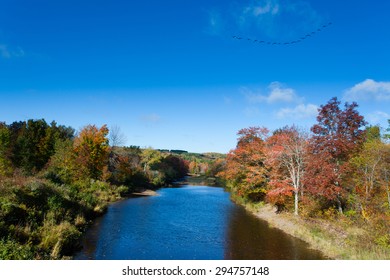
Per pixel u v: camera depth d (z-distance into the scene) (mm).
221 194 55750
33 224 16516
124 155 68375
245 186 37125
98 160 45219
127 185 53188
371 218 20906
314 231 22078
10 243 12648
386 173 22609
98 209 29328
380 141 25594
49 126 56719
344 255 16531
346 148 24953
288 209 30516
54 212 20109
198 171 148750
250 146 37562
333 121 25812
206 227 25672
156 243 20094
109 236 21141
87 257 16234
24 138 46469
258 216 31625
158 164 97062
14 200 17844
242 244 20219
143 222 26828
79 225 21891
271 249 19062
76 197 27828
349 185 25484
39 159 48625
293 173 28281
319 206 27359
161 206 37688
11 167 34594
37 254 13203
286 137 29906
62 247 15977
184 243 20344
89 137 44656
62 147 41250
